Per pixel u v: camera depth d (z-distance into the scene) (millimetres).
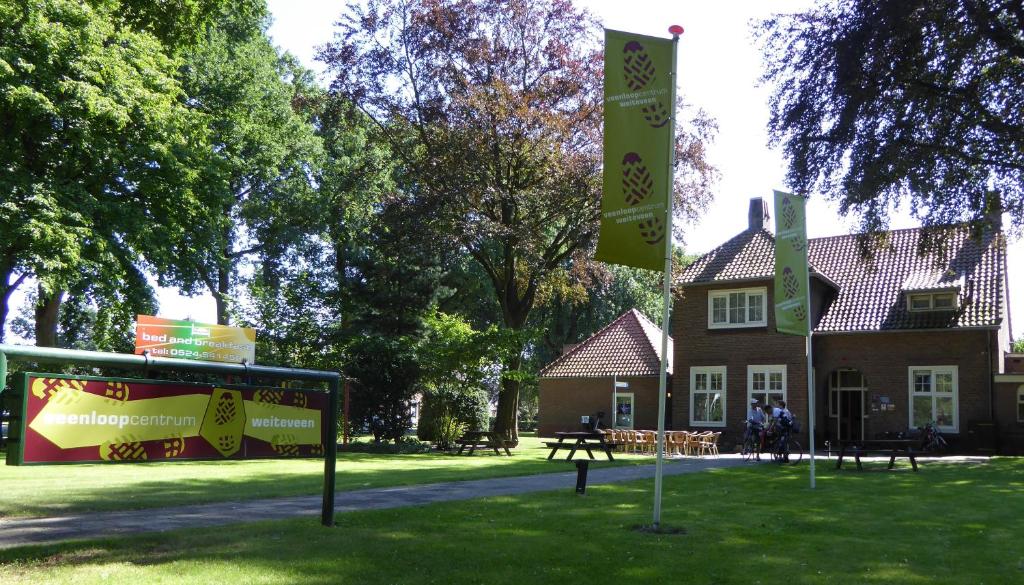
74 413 5555
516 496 12828
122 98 24594
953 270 28562
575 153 28938
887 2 19984
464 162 28172
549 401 41344
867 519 11086
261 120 36969
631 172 10500
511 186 30219
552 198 28891
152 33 29188
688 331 35594
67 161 24609
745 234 36656
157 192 26469
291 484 14320
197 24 30094
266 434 6871
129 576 6488
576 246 30484
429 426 32625
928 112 21750
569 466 20688
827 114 22625
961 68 21688
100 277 23516
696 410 35125
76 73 23875
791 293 15992
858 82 21391
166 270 27203
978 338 30406
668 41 10789
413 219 28406
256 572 6746
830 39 21797
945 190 23172
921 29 20266
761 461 24703
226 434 6543
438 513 10500
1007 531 10219
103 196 25328
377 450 28766
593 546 8398
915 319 31578
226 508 10906
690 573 7258
